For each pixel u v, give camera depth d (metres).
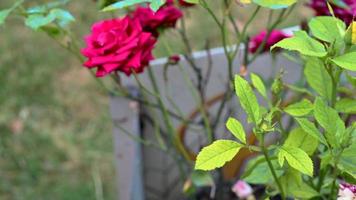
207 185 0.92
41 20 0.74
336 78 0.56
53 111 1.75
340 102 0.57
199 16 1.88
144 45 0.68
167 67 0.90
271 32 0.84
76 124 1.71
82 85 1.82
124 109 0.96
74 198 1.49
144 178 1.07
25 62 1.89
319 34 0.53
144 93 0.89
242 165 0.98
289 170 0.59
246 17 1.86
